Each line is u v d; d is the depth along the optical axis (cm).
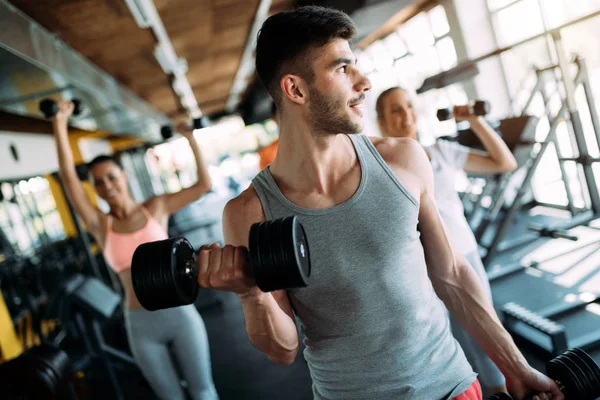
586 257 338
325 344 89
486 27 455
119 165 198
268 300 83
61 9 276
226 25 431
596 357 218
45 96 264
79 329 306
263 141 1392
